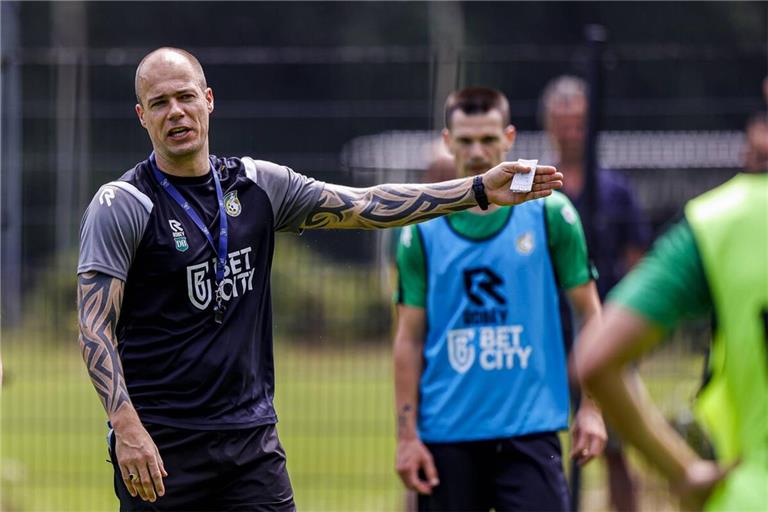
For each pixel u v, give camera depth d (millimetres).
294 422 32500
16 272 31047
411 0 100000
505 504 20344
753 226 10438
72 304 32188
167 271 16875
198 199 17203
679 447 10672
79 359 33125
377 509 29375
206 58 32562
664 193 32938
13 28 39750
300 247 31391
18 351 32219
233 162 17688
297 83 73875
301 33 99875
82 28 97125
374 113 30078
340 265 31281
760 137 11023
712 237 10469
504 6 97562
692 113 29906
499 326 20500
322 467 31922
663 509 27250
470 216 20672
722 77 60875
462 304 20625
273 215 17703
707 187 32906
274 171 17828
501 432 20297
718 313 10508
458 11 95438
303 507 29500
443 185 18016
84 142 31688
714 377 10773
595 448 20406
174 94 16906
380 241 31031
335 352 31500
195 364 17000
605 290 27250
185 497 17188
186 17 99500
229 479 17297
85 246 16688
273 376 17953
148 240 16828
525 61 27484
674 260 10539
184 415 17047
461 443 20562
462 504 20547
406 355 20953
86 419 34594
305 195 17891
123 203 16734
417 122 40094
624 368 10539
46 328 32312
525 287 20547
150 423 17031
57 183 31469
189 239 16969
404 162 35312
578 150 28375
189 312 17016
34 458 31984
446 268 20656
